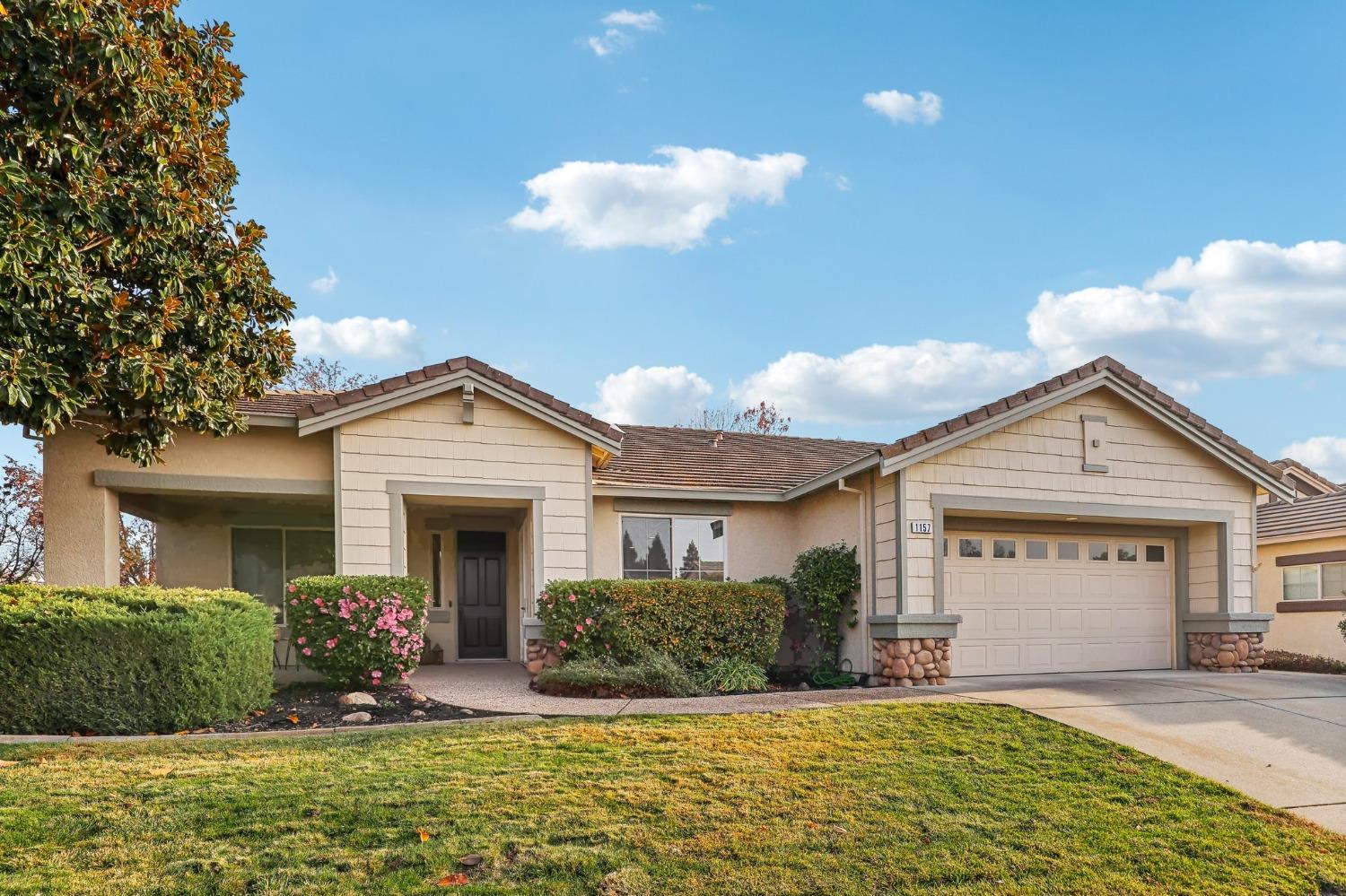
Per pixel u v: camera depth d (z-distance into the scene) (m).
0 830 5.12
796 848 5.36
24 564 18.25
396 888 4.61
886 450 12.10
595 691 10.56
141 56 8.30
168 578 13.57
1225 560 14.24
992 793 6.54
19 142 7.68
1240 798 6.78
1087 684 11.00
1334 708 9.81
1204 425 13.91
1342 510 17.03
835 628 13.72
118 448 9.73
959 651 13.34
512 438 12.71
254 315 10.80
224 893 4.49
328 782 6.11
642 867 4.98
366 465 12.05
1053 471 13.31
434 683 11.87
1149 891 5.15
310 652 10.43
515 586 15.70
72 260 7.80
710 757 7.02
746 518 15.55
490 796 5.90
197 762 6.64
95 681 7.92
